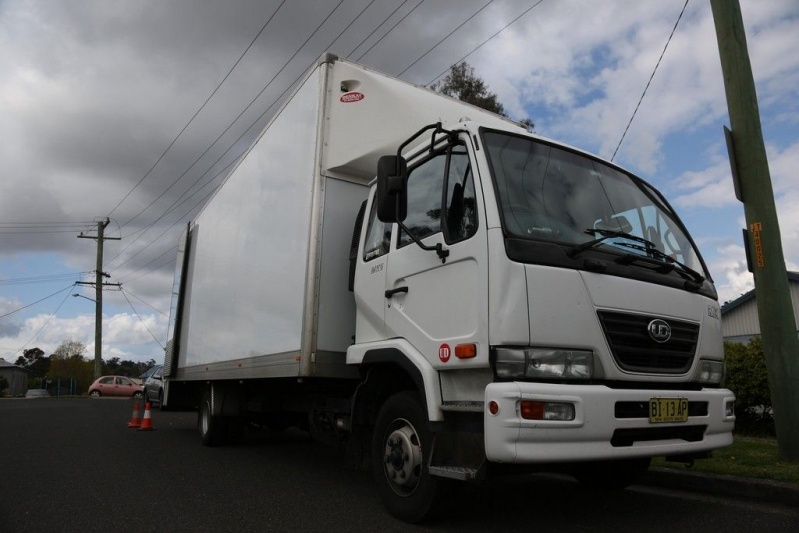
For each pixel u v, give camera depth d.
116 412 18.52
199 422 10.00
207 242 9.28
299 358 5.46
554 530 4.29
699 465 6.06
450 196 4.29
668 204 5.25
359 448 5.20
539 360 3.58
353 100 5.85
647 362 3.97
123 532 4.41
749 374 9.87
